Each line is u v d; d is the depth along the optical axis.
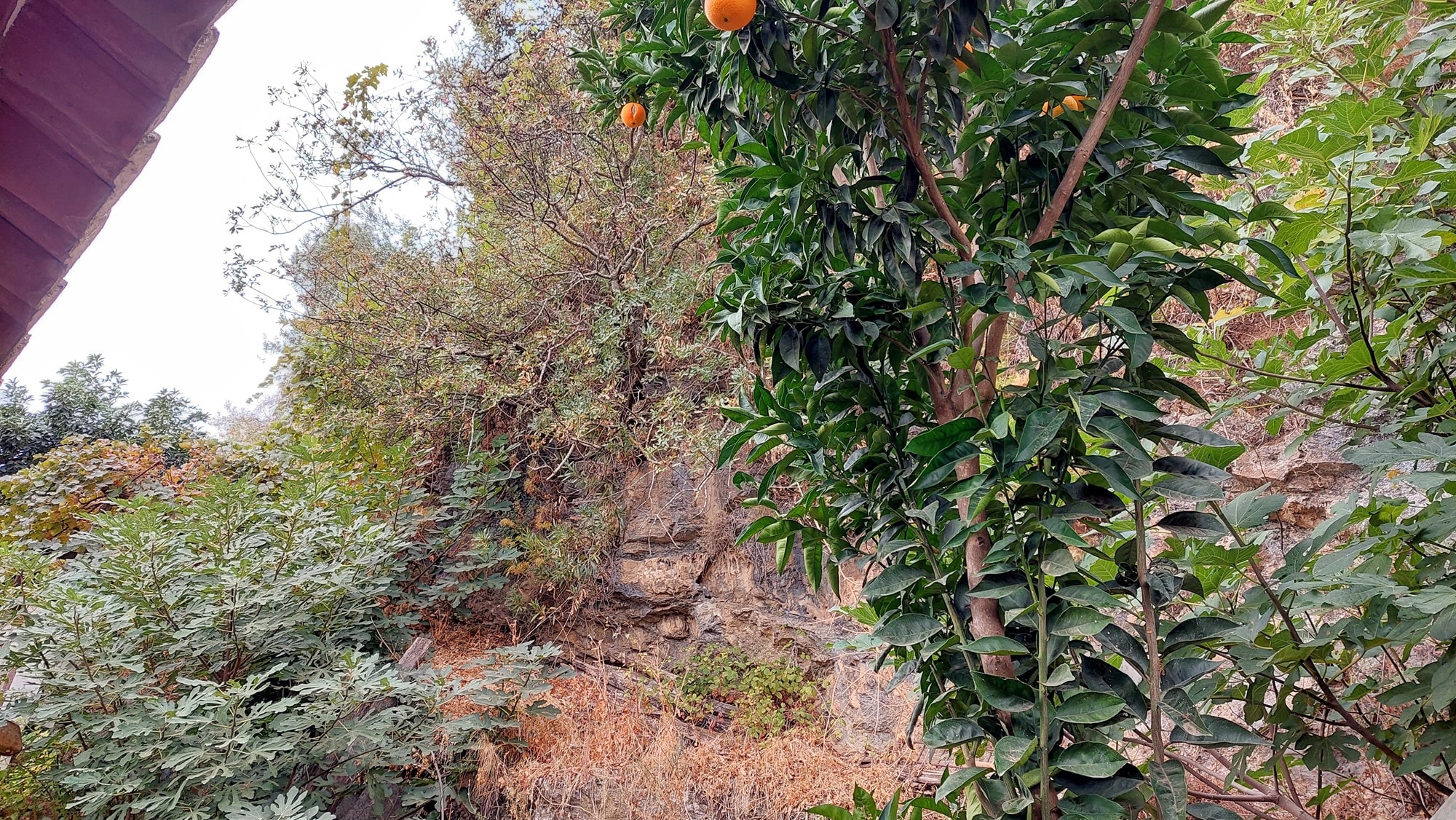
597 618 4.39
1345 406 1.55
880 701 3.33
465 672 3.96
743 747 3.39
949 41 0.97
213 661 3.26
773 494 4.16
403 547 4.19
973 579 1.06
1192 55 1.01
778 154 1.13
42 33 0.89
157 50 0.91
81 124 0.96
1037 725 0.97
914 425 1.21
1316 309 1.60
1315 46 1.60
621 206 4.52
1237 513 1.23
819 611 3.83
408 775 3.38
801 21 0.99
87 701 2.81
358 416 5.02
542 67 4.53
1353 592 1.11
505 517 4.93
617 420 4.39
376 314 5.06
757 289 1.10
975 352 1.08
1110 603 0.91
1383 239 1.24
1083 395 0.94
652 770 3.18
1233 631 0.95
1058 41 1.03
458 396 4.80
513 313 4.86
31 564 3.52
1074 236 1.03
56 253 1.08
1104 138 1.06
